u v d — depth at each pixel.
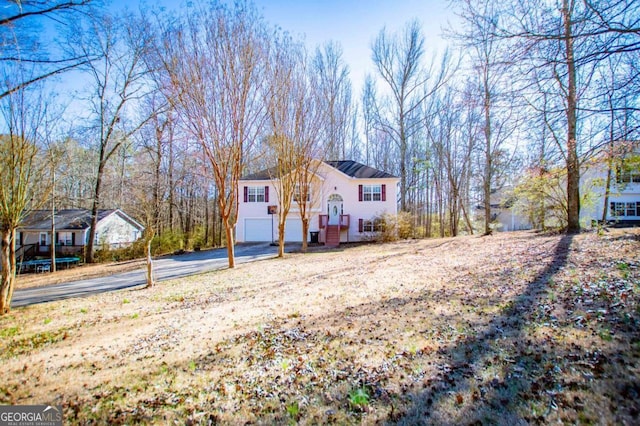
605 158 6.18
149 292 10.13
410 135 30.47
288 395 3.34
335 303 6.77
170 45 11.80
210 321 6.25
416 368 3.62
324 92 18.45
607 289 5.33
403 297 6.73
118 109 21.80
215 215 34.09
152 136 17.23
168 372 4.10
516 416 2.65
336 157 30.72
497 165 20.78
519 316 4.87
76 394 3.66
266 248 22.30
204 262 17.56
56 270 20.42
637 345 3.45
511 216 28.14
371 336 4.71
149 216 11.09
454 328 4.70
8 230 8.48
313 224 25.17
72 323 6.93
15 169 8.34
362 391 3.21
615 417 2.49
